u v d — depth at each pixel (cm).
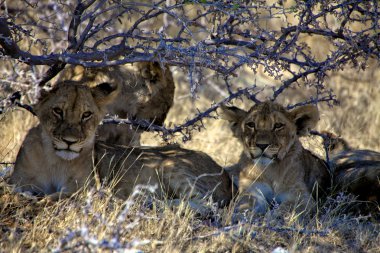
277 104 1133
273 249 933
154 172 1123
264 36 1134
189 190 1116
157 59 1021
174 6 1041
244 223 972
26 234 895
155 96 1358
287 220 1035
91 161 1055
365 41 1141
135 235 923
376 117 1656
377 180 1154
